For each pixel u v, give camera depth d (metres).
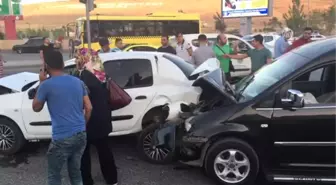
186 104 5.88
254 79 5.31
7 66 24.48
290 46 9.28
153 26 27.19
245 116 4.68
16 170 5.71
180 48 10.72
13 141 6.23
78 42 23.08
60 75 4.00
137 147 6.27
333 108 4.56
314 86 4.66
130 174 5.43
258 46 8.24
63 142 3.95
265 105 4.67
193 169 5.58
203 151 4.83
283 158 4.70
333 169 4.66
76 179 4.22
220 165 4.81
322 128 4.57
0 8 40.38
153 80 6.20
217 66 6.18
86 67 4.75
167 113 5.75
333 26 67.19
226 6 27.52
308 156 4.65
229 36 14.25
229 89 5.24
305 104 4.61
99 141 4.87
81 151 4.17
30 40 43.31
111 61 6.17
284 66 5.07
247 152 4.73
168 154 5.77
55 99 3.91
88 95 4.62
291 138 4.63
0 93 6.57
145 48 17.55
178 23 27.83
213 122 4.77
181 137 5.07
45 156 6.32
